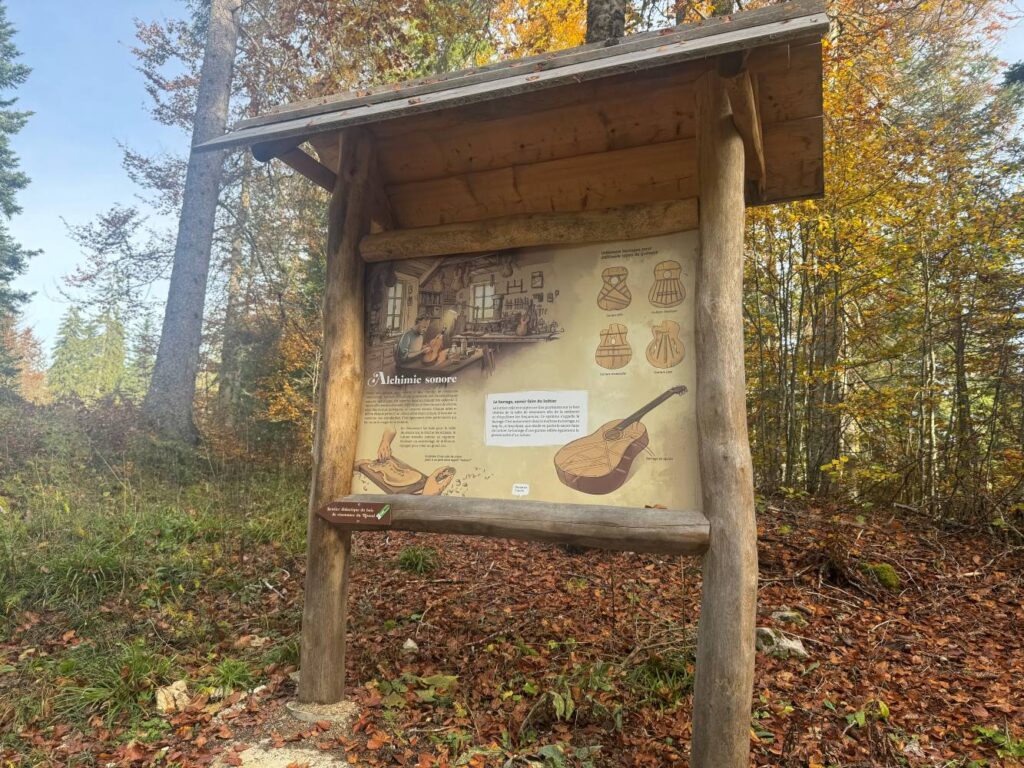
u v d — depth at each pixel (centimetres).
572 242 313
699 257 281
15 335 2661
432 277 344
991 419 806
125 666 360
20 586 462
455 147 381
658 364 290
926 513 776
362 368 350
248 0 1127
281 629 436
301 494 777
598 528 275
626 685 348
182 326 1008
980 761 303
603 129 358
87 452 774
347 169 356
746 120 292
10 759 293
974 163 873
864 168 848
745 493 257
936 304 886
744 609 250
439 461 324
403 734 300
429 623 442
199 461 889
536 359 315
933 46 1109
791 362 973
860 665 407
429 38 1084
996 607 524
